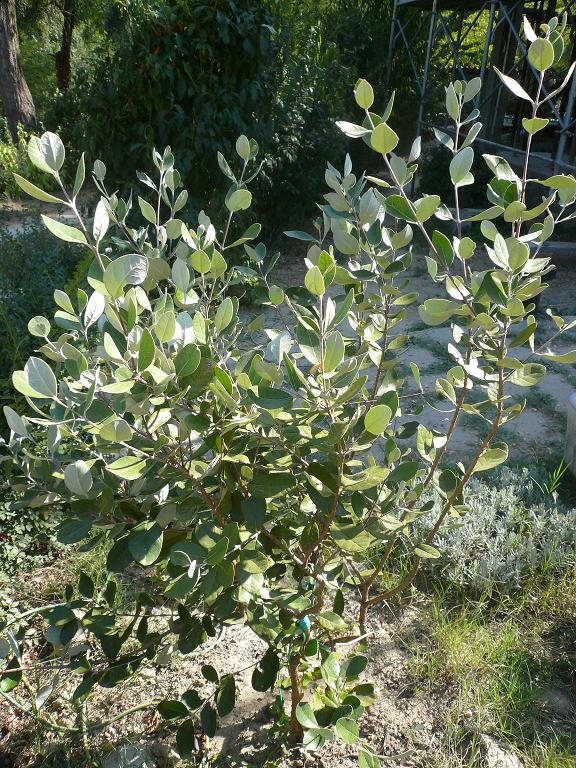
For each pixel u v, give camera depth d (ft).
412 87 26.84
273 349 2.74
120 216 3.88
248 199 3.54
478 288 3.01
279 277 13.89
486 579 5.06
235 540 2.86
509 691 4.17
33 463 3.17
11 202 20.24
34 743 4.08
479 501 6.02
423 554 3.56
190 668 4.55
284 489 2.94
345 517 3.19
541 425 8.01
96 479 2.93
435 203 2.88
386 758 3.66
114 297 2.24
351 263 3.67
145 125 10.84
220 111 11.15
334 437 2.60
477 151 21.01
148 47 10.52
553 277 14.35
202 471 2.89
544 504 6.17
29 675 4.49
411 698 4.30
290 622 3.25
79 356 2.46
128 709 4.25
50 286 7.61
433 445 3.66
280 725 3.95
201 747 3.96
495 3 20.38
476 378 3.15
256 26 11.02
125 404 2.60
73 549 5.48
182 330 2.64
